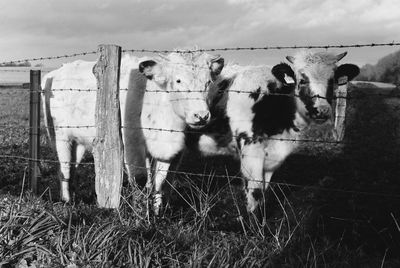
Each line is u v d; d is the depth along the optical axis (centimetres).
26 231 381
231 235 414
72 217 409
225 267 340
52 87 704
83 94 654
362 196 573
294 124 613
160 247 365
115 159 449
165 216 450
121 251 354
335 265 369
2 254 360
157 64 577
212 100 639
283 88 615
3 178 743
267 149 621
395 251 449
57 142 705
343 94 952
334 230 492
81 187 734
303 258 368
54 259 352
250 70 640
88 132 655
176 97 573
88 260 345
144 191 471
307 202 581
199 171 746
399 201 547
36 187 614
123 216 422
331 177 678
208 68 576
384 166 691
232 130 637
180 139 600
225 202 594
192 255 354
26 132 1194
